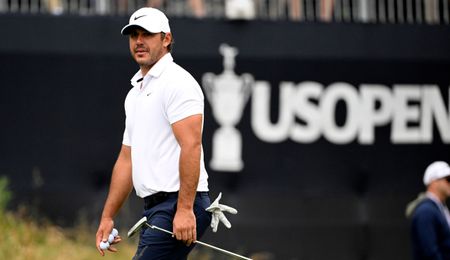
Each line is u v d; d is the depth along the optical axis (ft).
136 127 68.44
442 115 149.69
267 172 145.28
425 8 155.02
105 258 131.75
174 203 67.51
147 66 68.49
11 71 141.79
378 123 148.36
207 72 144.46
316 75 146.82
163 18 68.08
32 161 141.79
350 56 147.74
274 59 145.79
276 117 145.79
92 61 142.72
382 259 147.23
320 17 153.58
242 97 144.87
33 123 141.79
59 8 153.17
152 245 67.10
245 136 144.97
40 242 134.72
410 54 149.48
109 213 72.90
